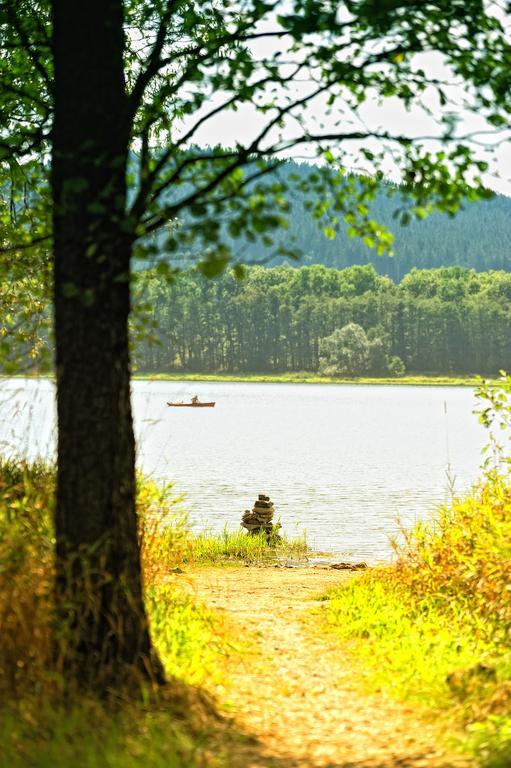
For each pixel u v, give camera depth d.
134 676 22.45
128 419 23.20
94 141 22.25
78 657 22.45
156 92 33.91
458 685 25.31
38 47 32.06
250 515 72.94
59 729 19.44
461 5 23.27
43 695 20.62
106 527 22.67
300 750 21.11
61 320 22.67
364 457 174.62
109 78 23.05
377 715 24.09
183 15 33.12
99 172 22.67
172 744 19.83
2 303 35.84
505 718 21.86
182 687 23.45
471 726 21.89
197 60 26.23
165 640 28.12
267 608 39.47
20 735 19.12
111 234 21.77
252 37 25.17
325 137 22.77
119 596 22.89
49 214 28.06
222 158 24.17
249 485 120.81
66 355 22.61
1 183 36.88
